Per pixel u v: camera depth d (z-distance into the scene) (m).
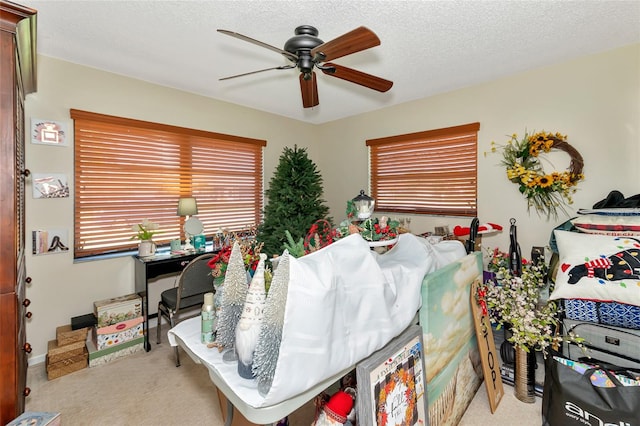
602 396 1.45
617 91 2.31
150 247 2.85
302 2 1.75
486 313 2.02
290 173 3.66
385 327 1.18
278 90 3.26
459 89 3.18
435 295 1.56
